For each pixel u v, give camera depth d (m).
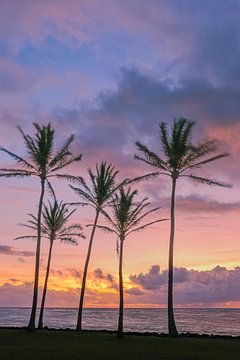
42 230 48.09
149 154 35.75
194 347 26.92
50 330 44.09
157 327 82.81
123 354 23.05
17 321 108.19
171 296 34.78
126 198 37.78
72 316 157.88
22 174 38.44
